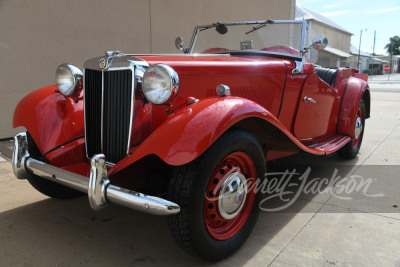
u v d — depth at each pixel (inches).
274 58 121.4
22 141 90.4
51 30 210.2
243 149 79.9
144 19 256.8
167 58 94.4
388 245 87.4
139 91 80.9
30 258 82.0
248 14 340.5
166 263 80.5
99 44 233.9
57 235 93.4
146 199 66.4
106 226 99.0
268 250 85.7
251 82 104.3
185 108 75.9
